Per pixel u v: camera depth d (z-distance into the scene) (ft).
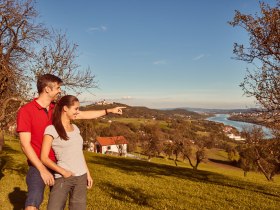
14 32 55.88
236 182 83.76
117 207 39.99
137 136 421.59
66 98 16.38
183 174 95.91
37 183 15.93
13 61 56.44
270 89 58.03
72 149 16.47
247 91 59.57
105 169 93.86
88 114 19.35
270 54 58.03
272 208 49.39
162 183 71.72
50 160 15.70
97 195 48.85
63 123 16.52
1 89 51.19
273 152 59.72
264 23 57.82
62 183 16.17
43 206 35.40
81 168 16.72
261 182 90.84
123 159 138.00
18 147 130.11
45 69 58.23
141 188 61.26
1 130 50.44
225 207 47.55
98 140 419.33
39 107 16.70
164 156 398.01
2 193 40.42
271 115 57.36
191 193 59.41
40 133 16.55
